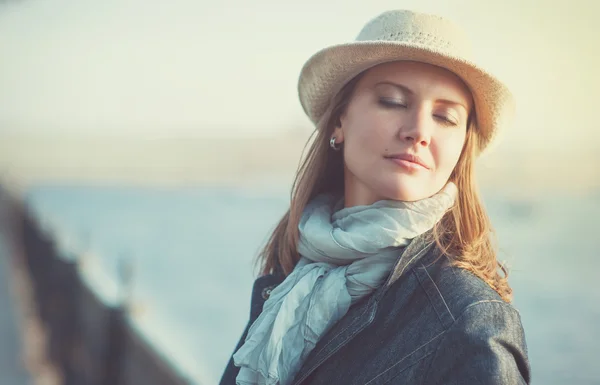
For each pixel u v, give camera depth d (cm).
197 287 2095
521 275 2680
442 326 129
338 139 166
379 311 141
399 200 144
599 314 1844
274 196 9938
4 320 848
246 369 159
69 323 650
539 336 1595
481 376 118
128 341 434
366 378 136
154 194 11412
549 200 7425
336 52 151
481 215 153
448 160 145
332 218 163
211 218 5703
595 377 1173
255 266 206
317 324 145
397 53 142
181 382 313
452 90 144
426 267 140
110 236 3775
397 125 144
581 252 3453
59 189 13175
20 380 610
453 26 148
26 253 1177
